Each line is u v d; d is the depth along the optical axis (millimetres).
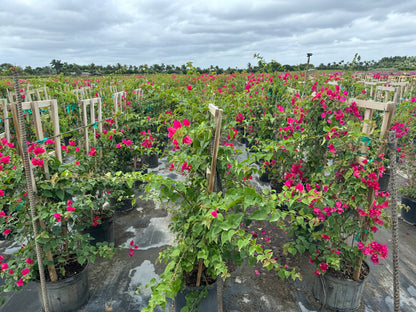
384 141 2537
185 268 2262
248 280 3533
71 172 2826
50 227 2750
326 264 2885
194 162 2342
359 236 2898
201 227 2189
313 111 4164
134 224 4824
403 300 3219
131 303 3129
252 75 8852
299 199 2279
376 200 2787
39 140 2574
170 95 3693
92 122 4020
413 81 11977
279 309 3072
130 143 4520
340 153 2988
